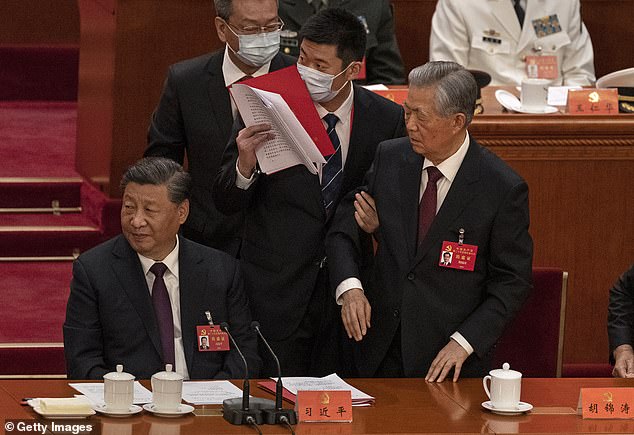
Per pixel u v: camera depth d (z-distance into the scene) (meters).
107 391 11.40
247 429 11.13
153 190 13.06
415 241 13.33
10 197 21.44
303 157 13.73
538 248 17.59
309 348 14.70
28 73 27.58
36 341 17.36
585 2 24.72
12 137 24.55
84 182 21.80
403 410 11.90
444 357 12.98
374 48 21.19
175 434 10.91
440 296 13.27
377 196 13.55
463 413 11.87
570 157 17.41
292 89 13.69
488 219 13.11
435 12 23.34
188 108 15.14
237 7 14.36
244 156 13.74
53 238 20.48
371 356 13.62
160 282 13.41
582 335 17.77
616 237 17.62
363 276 14.32
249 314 13.85
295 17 20.58
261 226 14.44
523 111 17.91
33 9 28.14
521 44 22.77
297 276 14.40
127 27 20.17
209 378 13.37
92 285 13.27
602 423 11.70
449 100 12.64
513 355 15.06
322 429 11.22
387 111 14.55
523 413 11.95
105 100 20.62
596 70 25.03
